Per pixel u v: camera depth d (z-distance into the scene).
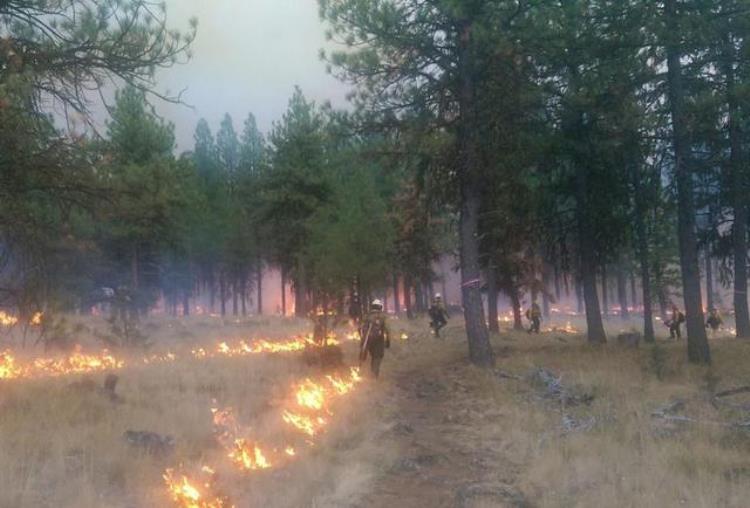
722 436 10.09
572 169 24.77
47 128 10.88
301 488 7.15
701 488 7.35
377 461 8.63
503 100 19.02
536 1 18.33
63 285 12.57
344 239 24.08
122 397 11.54
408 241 34.38
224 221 56.06
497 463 8.84
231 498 6.73
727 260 24.89
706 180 22.70
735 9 18.53
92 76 11.05
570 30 18.58
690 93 19.56
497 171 19.62
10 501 5.88
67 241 12.12
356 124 19.44
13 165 10.68
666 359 18.62
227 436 9.16
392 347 24.19
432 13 19.00
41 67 10.32
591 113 20.69
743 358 19.00
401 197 30.58
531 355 20.41
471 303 19.11
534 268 32.78
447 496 7.42
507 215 22.53
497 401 13.49
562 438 10.01
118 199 11.93
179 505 6.34
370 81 19.41
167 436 8.61
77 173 11.34
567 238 26.94
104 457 7.50
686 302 18.98
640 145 19.95
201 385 13.44
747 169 21.22
